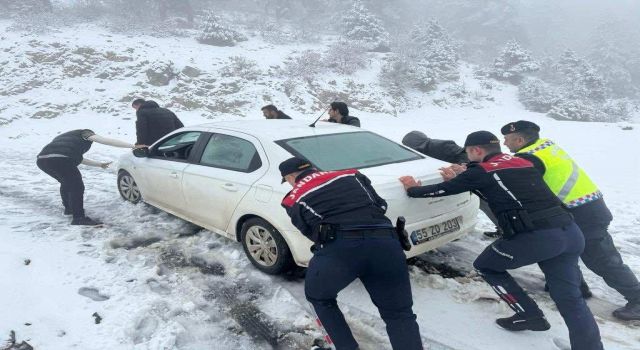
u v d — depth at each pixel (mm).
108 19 25172
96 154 10398
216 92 18828
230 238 4336
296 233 3566
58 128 14242
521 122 3439
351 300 3553
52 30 21844
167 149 5219
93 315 3240
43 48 19297
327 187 2629
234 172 4184
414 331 2496
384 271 2492
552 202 2865
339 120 5641
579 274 2879
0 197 6328
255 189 3891
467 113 23406
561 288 2824
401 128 17797
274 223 3691
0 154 10281
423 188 3240
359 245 2467
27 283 3662
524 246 2809
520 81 29500
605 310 3512
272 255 3896
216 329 3170
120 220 5391
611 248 3375
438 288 3791
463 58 38000
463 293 3707
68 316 3230
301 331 3154
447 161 4754
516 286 3029
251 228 4016
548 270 2883
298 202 2635
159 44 22516
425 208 3533
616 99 35844
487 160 3010
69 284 3715
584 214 3303
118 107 16500
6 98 16391
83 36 21484
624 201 7180
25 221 5238
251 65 21188
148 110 6293
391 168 3709
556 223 2795
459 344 3008
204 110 17594
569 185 3293
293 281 3855
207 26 24609
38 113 15477
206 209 4484
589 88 30078
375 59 27516
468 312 3420
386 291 2514
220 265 4180
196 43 24281
